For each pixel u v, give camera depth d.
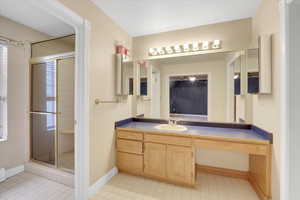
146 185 2.01
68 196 1.80
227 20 2.22
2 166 2.15
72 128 2.64
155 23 2.31
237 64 2.18
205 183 2.08
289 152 1.26
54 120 2.40
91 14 1.78
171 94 2.55
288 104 1.26
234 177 2.23
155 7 1.92
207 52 2.35
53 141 2.42
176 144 1.96
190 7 1.92
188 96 2.46
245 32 2.16
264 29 1.72
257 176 1.86
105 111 2.05
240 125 2.16
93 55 1.81
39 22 2.30
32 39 2.49
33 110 2.50
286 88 1.27
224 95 2.26
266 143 1.59
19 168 2.31
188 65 2.45
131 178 2.16
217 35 2.30
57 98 2.39
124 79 2.40
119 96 2.38
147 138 2.09
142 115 2.70
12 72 2.25
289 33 1.25
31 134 2.50
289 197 1.27
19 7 1.91
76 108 1.71
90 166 1.78
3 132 2.20
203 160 2.40
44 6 1.30
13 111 2.27
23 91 2.38
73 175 2.04
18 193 1.84
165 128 2.18
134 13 2.05
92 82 1.80
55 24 2.36
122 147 2.24
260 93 1.66
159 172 2.05
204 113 2.37
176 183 2.04
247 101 2.11
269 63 1.56
